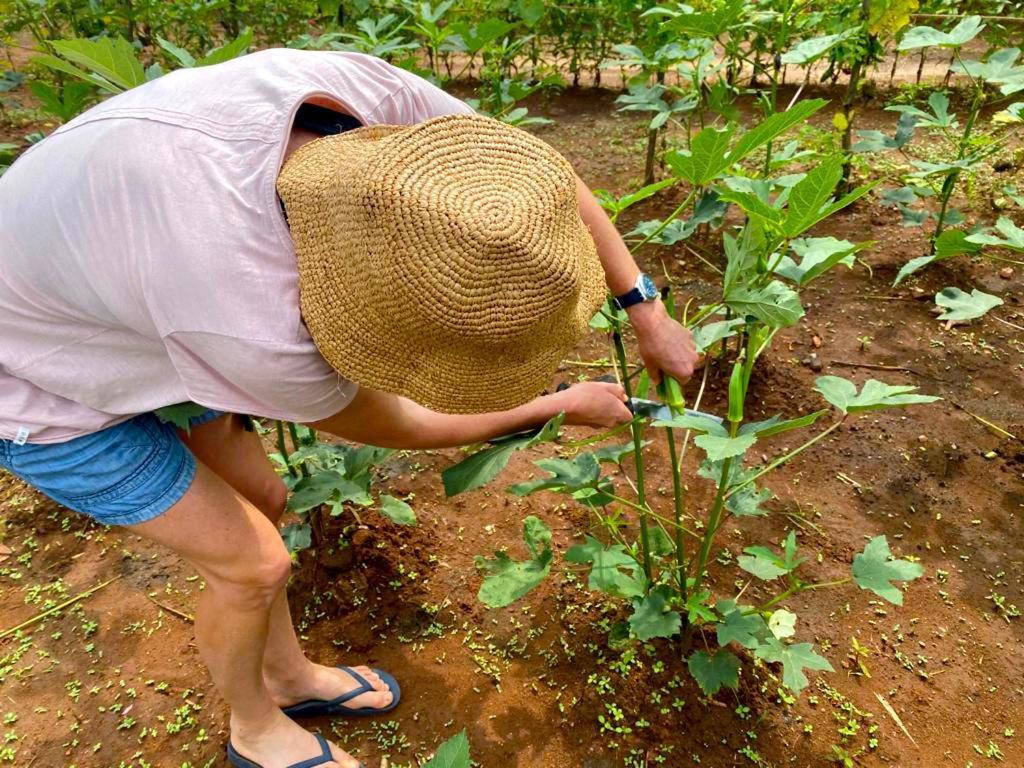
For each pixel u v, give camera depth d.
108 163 1.18
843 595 2.20
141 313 1.19
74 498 1.41
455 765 1.07
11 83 4.69
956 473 2.54
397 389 1.18
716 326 1.83
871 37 3.38
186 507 1.44
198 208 1.12
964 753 1.84
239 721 1.76
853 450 2.65
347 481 2.03
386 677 2.02
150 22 5.40
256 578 1.49
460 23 3.32
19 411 1.33
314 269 1.11
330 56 1.38
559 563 2.33
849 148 3.71
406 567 2.34
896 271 3.43
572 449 2.74
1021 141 4.39
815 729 1.90
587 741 1.90
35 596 2.36
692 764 1.84
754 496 1.90
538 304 1.05
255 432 1.78
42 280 1.24
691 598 1.86
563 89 6.17
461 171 1.06
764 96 3.33
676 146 4.48
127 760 1.93
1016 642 2.07
